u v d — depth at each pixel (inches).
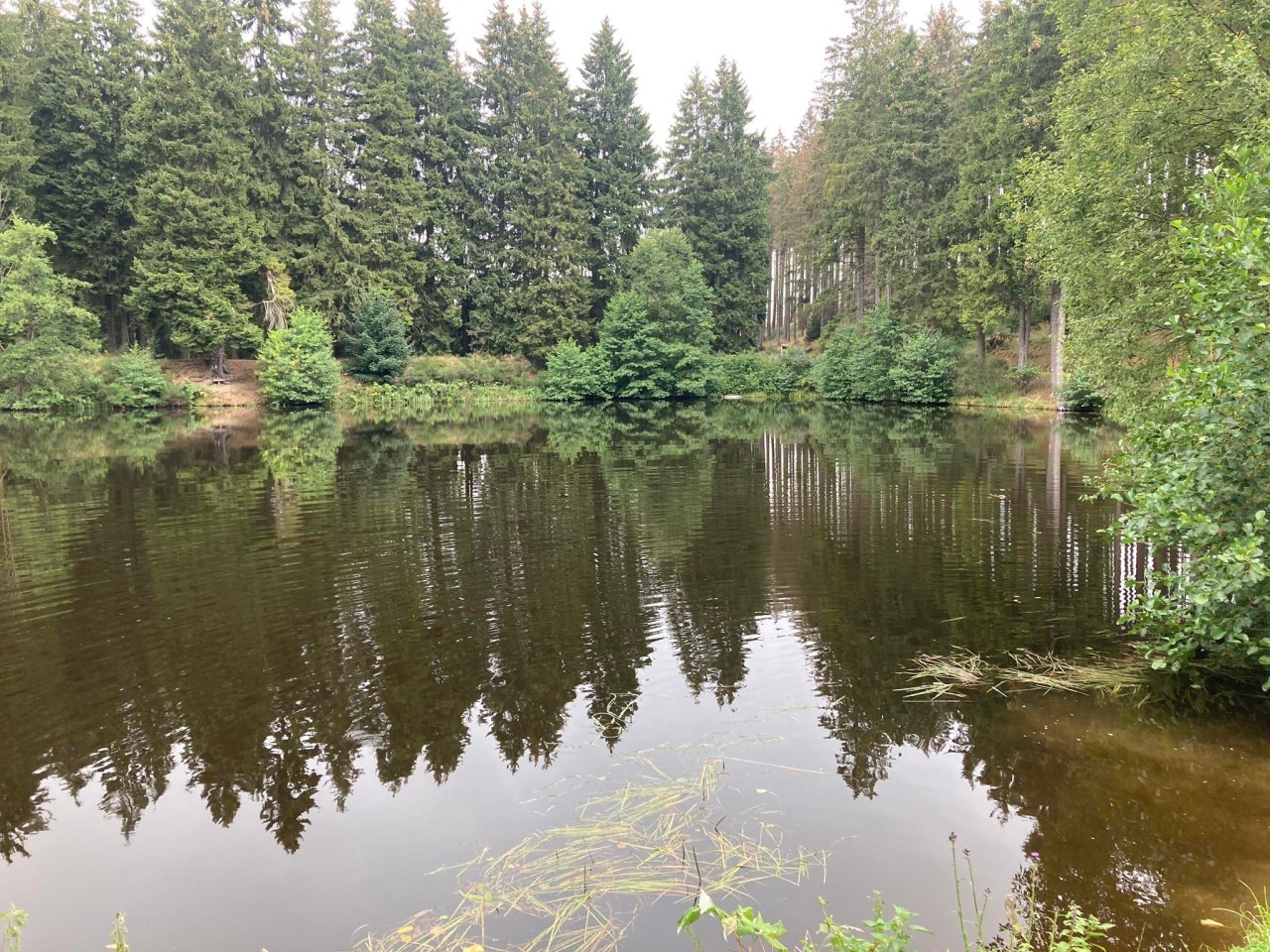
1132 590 279.9
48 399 1122.0
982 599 276.7
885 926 96.0
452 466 623.2
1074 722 182.5
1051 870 130.0
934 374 1272.1
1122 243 393.4
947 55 1569.9
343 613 270.2
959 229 1233.4
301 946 117.6
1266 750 166.9
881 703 196.5
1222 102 358.9
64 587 299.1
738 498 476.1
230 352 1502.2
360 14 1601.9
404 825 149.6
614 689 208.8
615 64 1852.9
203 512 438.6
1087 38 485.1
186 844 145.4
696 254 1856.5
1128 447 220.5
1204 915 117.2
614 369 1659.7
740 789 158.6
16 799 161.3
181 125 1272.1
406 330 1658.5
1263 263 164.7
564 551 352.8
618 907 124.2
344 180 1544.0
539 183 1728.6
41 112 1336.1
